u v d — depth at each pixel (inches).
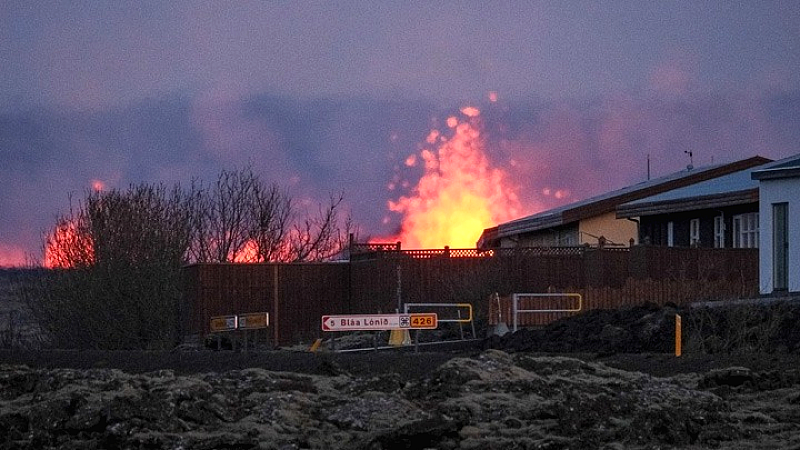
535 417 634.8
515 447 571.8
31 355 1073.5
